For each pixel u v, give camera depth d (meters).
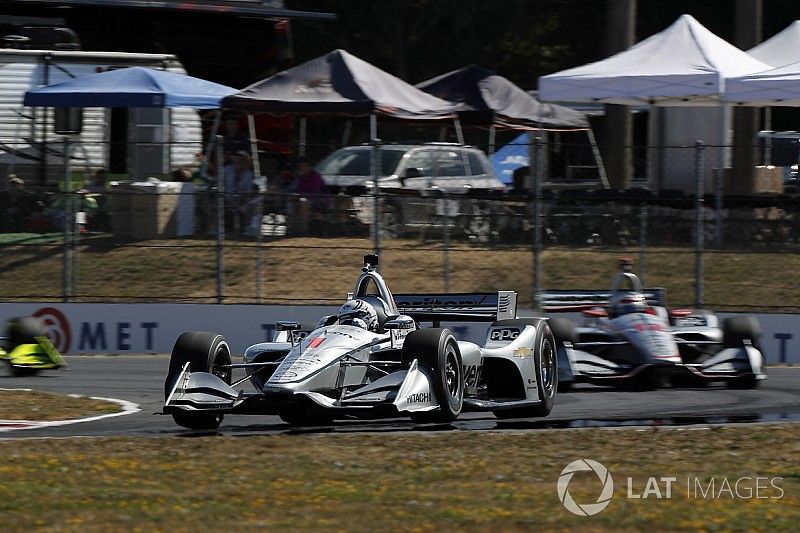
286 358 36.00
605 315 49.69
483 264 68.94
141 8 92.12
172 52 98.94
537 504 26.58
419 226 69.69
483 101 84.88
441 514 25.45
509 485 28.59
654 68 76.12
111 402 44.44
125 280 67.31
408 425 38.81
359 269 68.00
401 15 147.12
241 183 73.88
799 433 35.84
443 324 60.03
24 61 82.81
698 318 50.19
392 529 24.16
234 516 25.34
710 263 69.94
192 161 84.88
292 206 70.06
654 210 73.00
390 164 81.38
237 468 30.62
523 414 40.88
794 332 60.78
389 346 38.16
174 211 71.81
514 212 70.50
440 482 28.97
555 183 90.44
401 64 145.25
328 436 35.53
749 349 48.31
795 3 145.00
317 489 28.08
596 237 71.44
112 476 29.61
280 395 34.03
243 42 100.81
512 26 147.25
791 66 74.94
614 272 69.44
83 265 68.69
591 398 45.47
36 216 72.56
